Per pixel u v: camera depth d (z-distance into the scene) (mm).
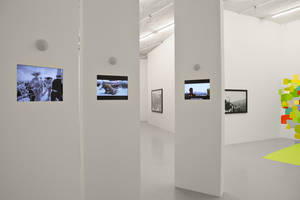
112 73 3145
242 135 8484
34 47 2256
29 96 2227
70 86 2559
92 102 2973
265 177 4695
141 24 10211
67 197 2531
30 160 2244
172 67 11117
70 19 2553
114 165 3160
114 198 3154
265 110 9125
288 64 9375
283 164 5625
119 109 3215
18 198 2166
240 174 4895
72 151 2574
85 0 2906
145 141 8758
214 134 3936
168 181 4520
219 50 3906
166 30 11133
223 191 3973
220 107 3896
